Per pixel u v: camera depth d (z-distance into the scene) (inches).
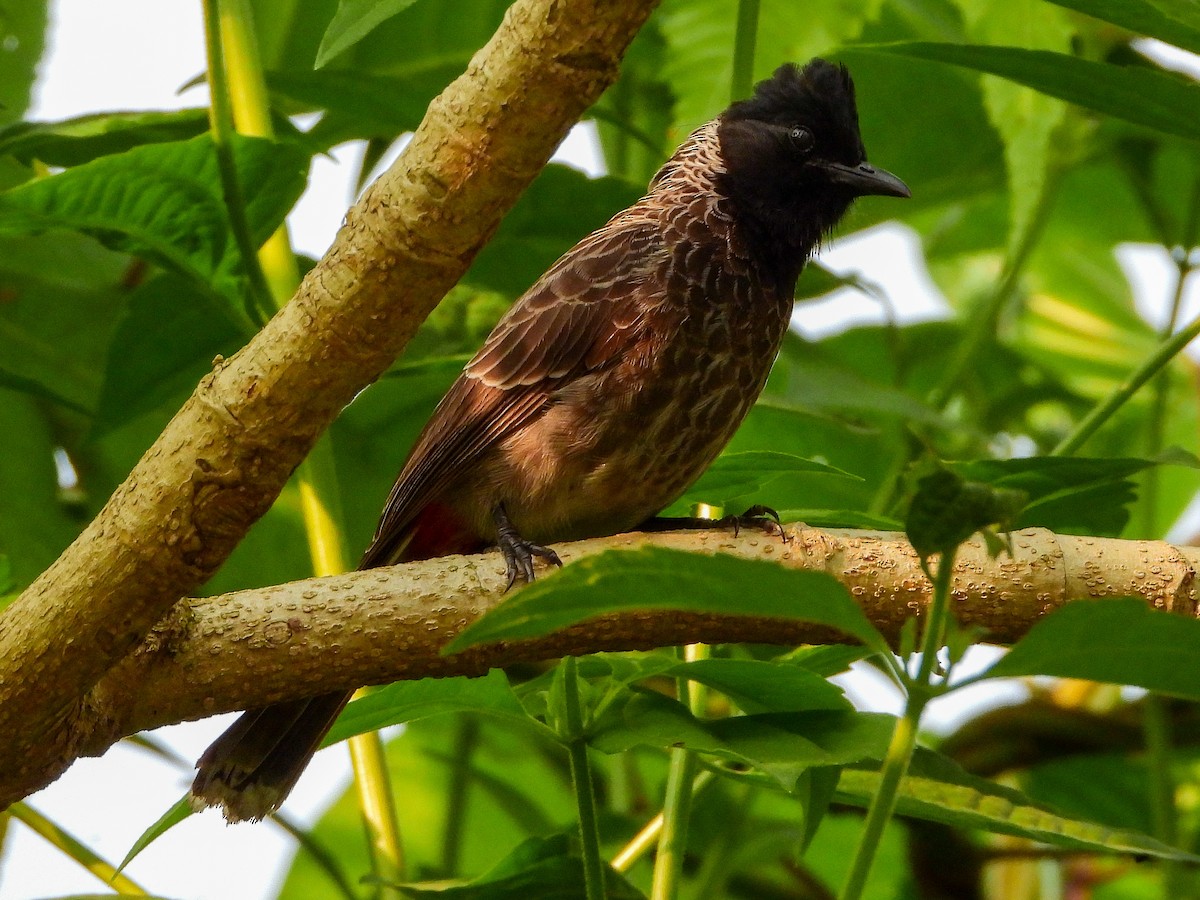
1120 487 271.0
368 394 393.1
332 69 334.0
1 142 309.0
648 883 371.2
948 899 376.8
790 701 228.2
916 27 410.0
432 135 183.6
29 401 373.1
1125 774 410.0
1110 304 523.2
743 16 312.7
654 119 422.3
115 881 281.7
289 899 432.8
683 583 153.2
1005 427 452.8
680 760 251.1
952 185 441.7
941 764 234.5
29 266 383.2
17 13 406.9
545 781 441.7
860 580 230.7
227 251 292.2
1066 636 151.6
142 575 202.2
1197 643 150.8
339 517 304.2
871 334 482.9
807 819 224.4
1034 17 344.5
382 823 280.2
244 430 197.2
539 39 176.7
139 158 267.4
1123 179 485.7
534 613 153.6
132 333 331.3
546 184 348.5
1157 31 224.8
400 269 187.9
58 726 214.7
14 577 361.7
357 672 221.3
